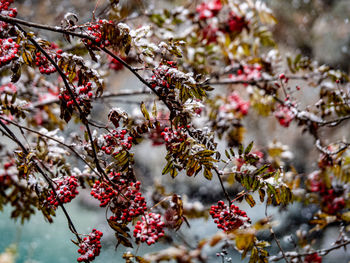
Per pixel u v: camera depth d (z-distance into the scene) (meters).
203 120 2.21
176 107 1.74
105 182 1.75
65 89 1.74
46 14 2.89
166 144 1.74
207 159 1.72
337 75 2.12
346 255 3.15
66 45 2.12
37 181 1.80
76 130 2.49
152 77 1.74
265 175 1.76
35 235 4.29
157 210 2.26
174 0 2.62
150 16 2.18
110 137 1.75
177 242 2.39
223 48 2.22
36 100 2.25
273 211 4.12
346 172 2.06
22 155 1.82
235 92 2.30
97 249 1.74
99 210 5.14
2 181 2.04
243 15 2.18
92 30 1.74
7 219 4.47
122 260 3.75
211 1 2.21
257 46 2.22
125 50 1.74
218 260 3.04
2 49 1.71
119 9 2.04
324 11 4.77
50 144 1.96
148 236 1.73
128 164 1.75
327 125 2.07
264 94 2.19
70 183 1.79
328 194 2.13
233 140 2.24
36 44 1.71
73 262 3.95
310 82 2.14
